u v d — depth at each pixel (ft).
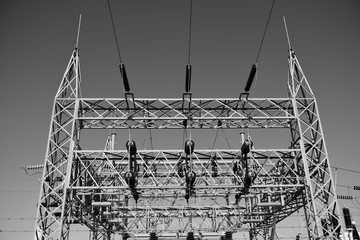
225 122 71.87
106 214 82.84
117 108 71.00
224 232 80.18
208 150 69.77
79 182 70.49
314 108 71.67
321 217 65.16
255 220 88.94
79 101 70.79
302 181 69.97
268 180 79.77
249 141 63.82
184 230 82.38
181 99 71.00
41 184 63.98
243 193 70.08
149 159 73.87
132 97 68.69
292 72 73.82
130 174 60.70
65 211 64.23
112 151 68.44
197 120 70.74
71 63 72.79
